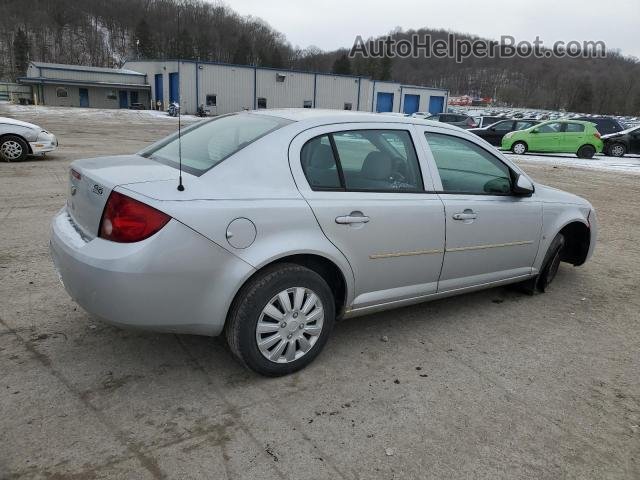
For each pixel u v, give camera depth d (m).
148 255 2.54
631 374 3.40
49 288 4.21
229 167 2.87
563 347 3.74
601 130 23.41
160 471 2.30
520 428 2.75
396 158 3.48
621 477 2.44
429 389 3.08
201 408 2.77
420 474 2.38
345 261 3.15
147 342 3.43
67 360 3.16
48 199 7.43
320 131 3.17
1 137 10.60
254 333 2.90
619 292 4.98
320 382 3.08
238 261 2.76
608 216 8.93
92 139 18.16
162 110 49.19
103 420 2.62
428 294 3.72
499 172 4.08
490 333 3.90
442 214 3.59
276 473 2.33
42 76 51.59
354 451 2.50
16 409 2.66
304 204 2.96
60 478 2.22
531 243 4.35
